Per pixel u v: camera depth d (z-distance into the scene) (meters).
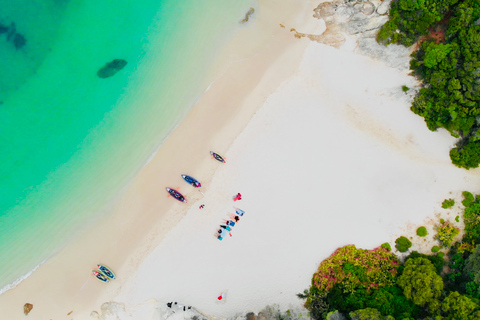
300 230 35.22
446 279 32.28
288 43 37.88
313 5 38.03
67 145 37.88
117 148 37.66
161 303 34.62
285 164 36.12
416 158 35.56
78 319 35.12
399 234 34.62
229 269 35.03
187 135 37.25
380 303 30.72
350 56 37.06
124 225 36.41
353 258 33.53
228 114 37.25
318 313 32.47
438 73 32.97
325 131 36.38
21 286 35.84
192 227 35.88
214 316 34.03
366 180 35.59
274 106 37.03
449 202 34.34
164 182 36.72
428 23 33.06
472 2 31.67
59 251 36.34
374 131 36.19
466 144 33.94
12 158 37.75
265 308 33.75
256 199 35.78
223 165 36.47
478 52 31.09
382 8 35.12
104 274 35.50
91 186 37.22
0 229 36.75
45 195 37.16
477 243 32.78
